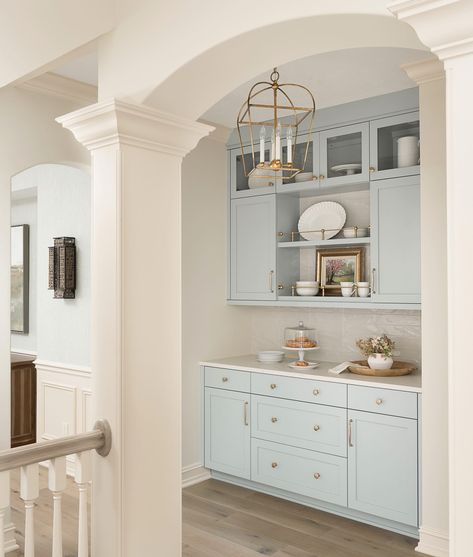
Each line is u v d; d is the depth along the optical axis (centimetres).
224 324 446
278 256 416
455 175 133
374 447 333
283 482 377
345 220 399
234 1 185
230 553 308
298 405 369
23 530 336
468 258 131
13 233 596
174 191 231
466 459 131
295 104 378
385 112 356
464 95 133
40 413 468
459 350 132
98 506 215
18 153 319
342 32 177
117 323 210
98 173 219
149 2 211
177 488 229
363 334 405
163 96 212
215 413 415
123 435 210
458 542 131
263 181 421
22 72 254
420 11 134
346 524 346
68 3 215
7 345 314
